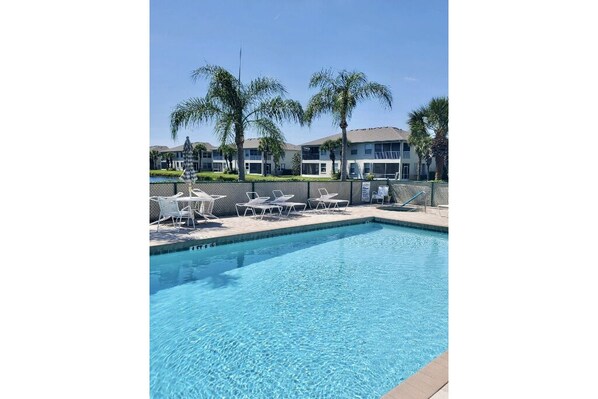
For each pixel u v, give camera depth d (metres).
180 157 58.59
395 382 3.53
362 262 7.57
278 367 3.76
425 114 29.34
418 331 4.55
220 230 9.06
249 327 4.63
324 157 45.56
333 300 5.53
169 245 7.59
